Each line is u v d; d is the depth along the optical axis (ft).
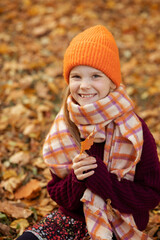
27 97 11.03
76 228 5.50
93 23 15.69
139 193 5.28
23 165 8.36
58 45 14.07
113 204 5.15
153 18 16.35
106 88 5.16
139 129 5.27
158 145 9.07
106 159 5.31
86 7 17.19
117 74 5.22
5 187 7.50
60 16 16.22
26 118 10.05
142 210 5.37
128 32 15.21
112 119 5.16
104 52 5.00
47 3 17.29
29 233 5.31
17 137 9.43
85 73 5.06
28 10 16.52
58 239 5.38
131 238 5.22
